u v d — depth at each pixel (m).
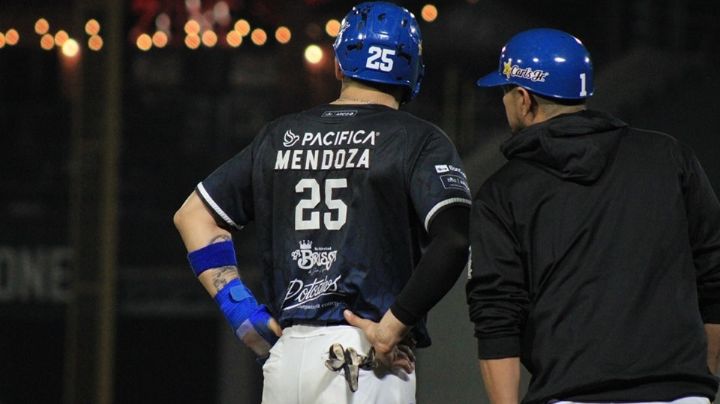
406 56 13.27
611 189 12.44
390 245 12.78
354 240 12.74
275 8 60.56
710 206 12.80
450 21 57.66
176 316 60.06
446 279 12.29
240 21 59.44
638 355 11.99
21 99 64.12
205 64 63.56
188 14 60.91
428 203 12.49
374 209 12.74
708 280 12.91
